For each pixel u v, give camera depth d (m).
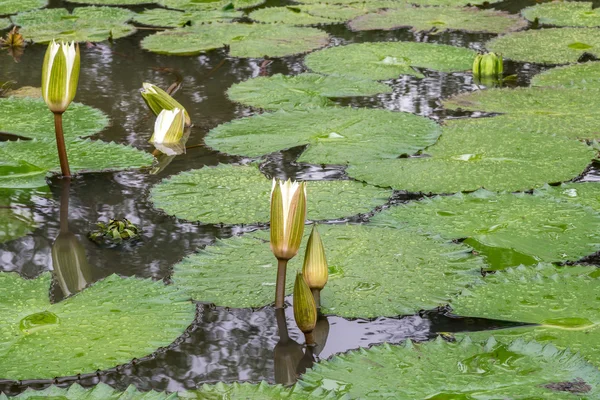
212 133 3.22
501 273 2.03
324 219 2.42
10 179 2.80
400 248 2.18
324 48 4.57
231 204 2.56
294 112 3.43
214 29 4.96
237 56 4.42
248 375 1.70
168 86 3.93
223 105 3.63
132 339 1.75
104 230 2.40
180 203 2.57
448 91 3.81
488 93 3.71
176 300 1.92
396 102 3.65
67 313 1.85
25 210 2.58
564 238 2.24
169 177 2.84
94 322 1.82
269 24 5.09
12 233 2.42
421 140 3.08
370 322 1.88
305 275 1.89
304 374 1.58
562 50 4.43
